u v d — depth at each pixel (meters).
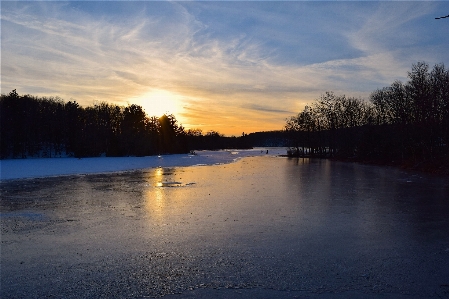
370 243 11.88
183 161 66.06
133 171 44.81
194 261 10.15
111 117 91.44
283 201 20.50
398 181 31.28
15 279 8.92
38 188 27.55
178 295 7.91
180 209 18.20
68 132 78.75
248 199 21.33
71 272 9.36
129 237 12.80
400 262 9.94
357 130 78.31
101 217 16.36
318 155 91.25
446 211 17.34
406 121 53.84
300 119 97.31
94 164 53.38
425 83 48.97
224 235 12.98
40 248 11.57
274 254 10.75
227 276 8.99
